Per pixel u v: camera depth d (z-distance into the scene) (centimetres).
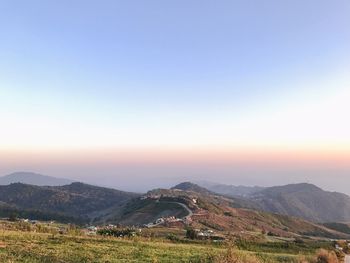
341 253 8069
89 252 3456
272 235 16050
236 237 10825
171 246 4806
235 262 3444
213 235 10638
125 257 3400
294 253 7206
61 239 4238
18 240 3769
